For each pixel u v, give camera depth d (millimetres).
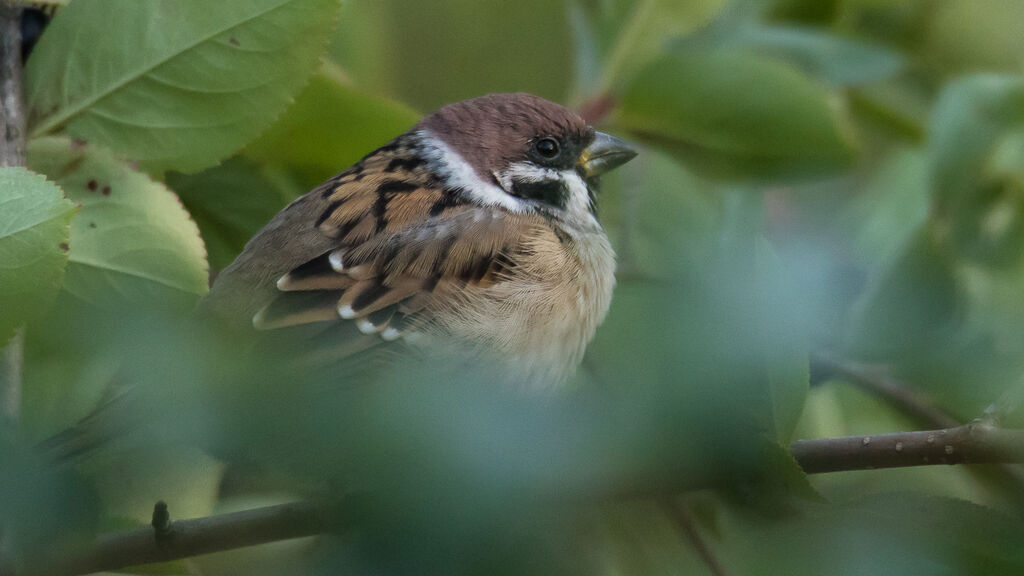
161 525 2910
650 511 2773
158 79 2928
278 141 2953
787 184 2979
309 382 2527
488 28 3006
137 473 2480
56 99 2926
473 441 2357
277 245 2971
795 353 2740
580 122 3000
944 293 2945
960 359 2906
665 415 2398
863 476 2957
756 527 2705
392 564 2324
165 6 2926
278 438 2477
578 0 3010
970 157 2977
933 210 2975
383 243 2975
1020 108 2979
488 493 2324
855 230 2992
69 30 2928
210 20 2926
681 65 2979
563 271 2984
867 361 2906
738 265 2541
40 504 2400
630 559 2809
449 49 3006
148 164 2928
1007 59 3035
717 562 2777
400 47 3004
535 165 2996
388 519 2332
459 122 3000
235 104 2928
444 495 2326
